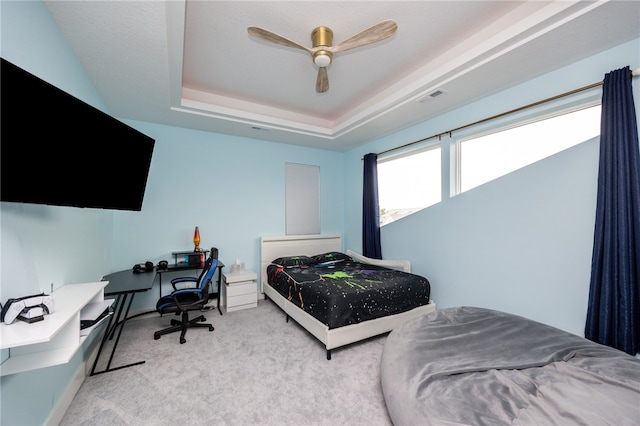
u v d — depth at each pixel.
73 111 1.35
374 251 3.93
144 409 1.66
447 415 1.18
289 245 4.25
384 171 4.21
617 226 1.73
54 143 1.25
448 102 2.76
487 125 2.63
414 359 1.65
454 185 2.99
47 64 1.46
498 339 1.80
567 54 1.93
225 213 3.85
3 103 0.97
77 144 1.42
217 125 3.45
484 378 1.41
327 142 4.28
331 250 4.64
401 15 1.87
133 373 2.05
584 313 1.97
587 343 1.66
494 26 1.95
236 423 1.56
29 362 1.10
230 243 3.88
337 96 3.18
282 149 4.35
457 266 2.90
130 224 3.21
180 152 3.53
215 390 1.85
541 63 2.05
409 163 3.75
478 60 2.04
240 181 3.97
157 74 2.16
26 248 1.29
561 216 2.11
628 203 1.70
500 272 2.51
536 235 2.26
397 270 3.42
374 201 3.97
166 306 2.56
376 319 2.49
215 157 3.78
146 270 2.96
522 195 2.36
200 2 1.72
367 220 4.03
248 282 3.61
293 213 4.43
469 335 1.87
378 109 2.96
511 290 2.42
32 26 1.30
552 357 1.54
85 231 2.11
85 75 2.10
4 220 1.12
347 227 4.84
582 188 2.00
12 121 1.01
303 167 4.55
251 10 1.80
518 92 2.38
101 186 1.68
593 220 1.94
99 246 2.52
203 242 3.68
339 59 2.40
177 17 1.58
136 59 1.95
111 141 1.72
